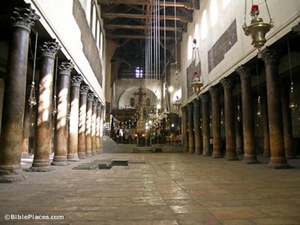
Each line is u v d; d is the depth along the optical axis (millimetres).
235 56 15891
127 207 4395
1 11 8312
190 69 27594
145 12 29156
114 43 35562
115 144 31141
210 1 21109
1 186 6555
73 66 14031
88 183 7070
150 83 49438
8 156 7418
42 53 10656
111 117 37719
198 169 10977
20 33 7988
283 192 5746
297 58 14914
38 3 8953
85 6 18109
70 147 15562
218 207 4387
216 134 19750
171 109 39188
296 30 9930
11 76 7758
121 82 49469
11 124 7547
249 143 14352
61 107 13180
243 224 3459
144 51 44938
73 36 14359
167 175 8875
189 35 28359
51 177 8297
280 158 11430
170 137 35312
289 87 17688
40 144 10234
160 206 4465
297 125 17547
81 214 3961
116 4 27641
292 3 10531
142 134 36781
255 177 8344
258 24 7504
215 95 20094
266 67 12375
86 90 18891
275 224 3459
